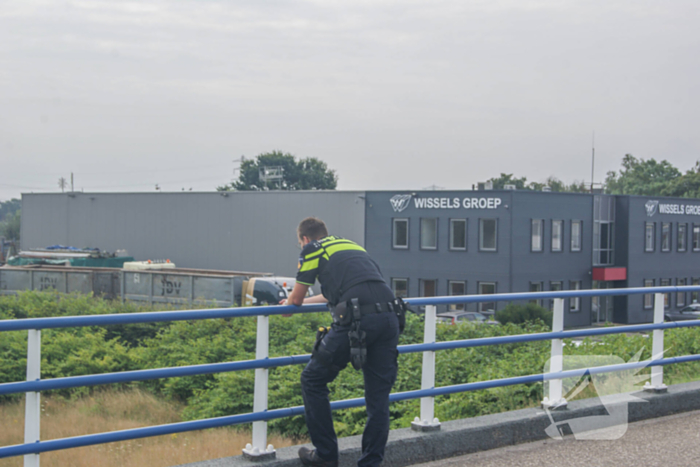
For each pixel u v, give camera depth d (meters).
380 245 45.16
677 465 4.53
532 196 42.91
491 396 6.74
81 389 10.81
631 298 48.41
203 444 6.93
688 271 52.28
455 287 43.16
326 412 4.08
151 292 30.80
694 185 88.19
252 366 4.08
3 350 12.28
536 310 34.34
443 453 4.71
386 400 4.00
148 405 10.19
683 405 6.01
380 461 4.05
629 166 107.88
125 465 6.18
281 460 4.13
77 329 14.77
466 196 42.78
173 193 52.03
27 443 3.49
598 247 47.59
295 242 47.41
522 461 4.64
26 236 58.56
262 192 48.62
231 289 29.31
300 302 4.03
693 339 8.66
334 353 3.89
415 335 12.78
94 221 55.41
